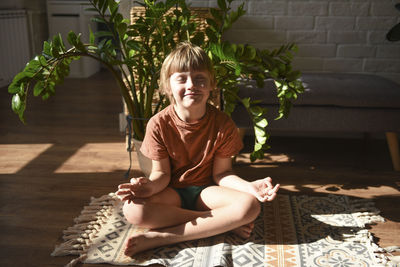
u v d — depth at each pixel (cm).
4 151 191
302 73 202
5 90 323
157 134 117
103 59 126
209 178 125
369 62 209
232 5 207
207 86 110
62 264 105
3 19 328
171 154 119
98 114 260
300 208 137
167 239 109
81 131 224
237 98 149
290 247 112
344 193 150
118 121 245
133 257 107
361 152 196
